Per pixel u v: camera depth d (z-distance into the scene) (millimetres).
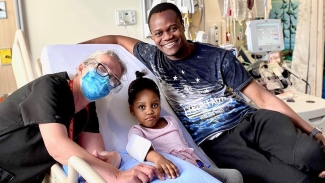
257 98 1431
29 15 1859
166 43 1427
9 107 1076
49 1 1908
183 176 1034
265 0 2354
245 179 1317
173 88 1521
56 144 963
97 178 818
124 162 1188
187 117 1512
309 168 1186
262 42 2053
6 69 1853
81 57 1490
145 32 2223
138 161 1161
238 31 2385
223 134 1444
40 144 1102
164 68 1524
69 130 1153
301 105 1861
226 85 1489
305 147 1188
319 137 1326
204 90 1482
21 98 1078
